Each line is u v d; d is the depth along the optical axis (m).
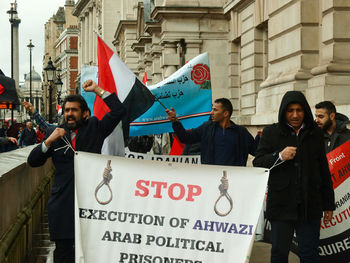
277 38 14.10
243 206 4.32
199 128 6.39
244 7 19.83
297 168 4.79
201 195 4.34
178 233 4.30
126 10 47.94
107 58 6.25
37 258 7.07
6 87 7.20
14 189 6.55
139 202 4.33
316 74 11.94
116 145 6.00
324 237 5.39
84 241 4.29
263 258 6.61
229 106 6.17
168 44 22.16
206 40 22.03
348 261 5.39
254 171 4.35
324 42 11.95
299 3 12.59
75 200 4.30
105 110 6.32
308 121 4.87
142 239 4.30
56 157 4.80
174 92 7.40
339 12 11.45
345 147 5.49
